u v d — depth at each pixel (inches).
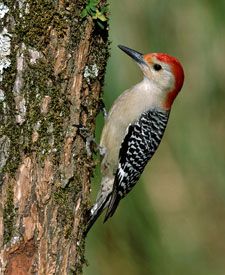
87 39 365.7
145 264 513.3
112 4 501.0
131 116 460.1
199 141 564.1
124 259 509.0
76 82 364.2
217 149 565.6
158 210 560.4
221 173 568.7
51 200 357.4
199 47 553.0
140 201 513.3
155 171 572.4
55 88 355.9
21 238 350.0
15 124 347.9
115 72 479.5
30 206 351.9
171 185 577.0
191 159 565.6
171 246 586.2
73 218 367.2
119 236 508.1
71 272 367.6
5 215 347.6
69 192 364.5
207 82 567.2
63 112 360.5
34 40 348.8
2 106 345.7
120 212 507.5
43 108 353.1
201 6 542.0
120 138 458.3
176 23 536.7
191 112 567.5
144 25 511.8
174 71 468.4
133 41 504.4
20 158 349.1
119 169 460.4
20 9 345.1
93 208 405.1
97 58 378.0
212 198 584.4
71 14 357.4
